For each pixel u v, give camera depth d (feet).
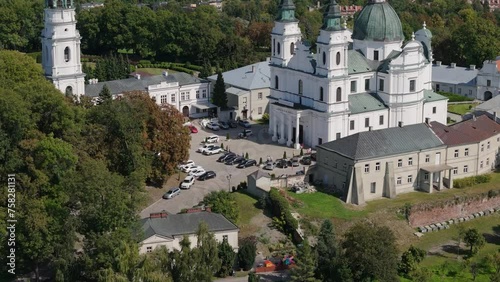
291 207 627.46
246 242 562.25
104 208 514.68
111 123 642.22
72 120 615.16
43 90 618.85
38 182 549.95
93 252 507.71
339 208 636.48
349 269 522.06
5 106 565.94
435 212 650.84
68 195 529.86
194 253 483.10
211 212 572.92
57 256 514.27
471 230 598.75
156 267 477.36
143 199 549.13
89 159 582.76
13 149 568.41
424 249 606.14
